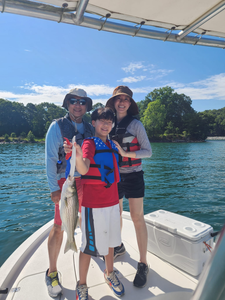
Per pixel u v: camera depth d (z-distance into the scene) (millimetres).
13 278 2031
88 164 1619
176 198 9461
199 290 391
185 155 33031
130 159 2152
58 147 1979
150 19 2184
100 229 1690
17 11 1838
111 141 1972
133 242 2650
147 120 84938
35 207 8602
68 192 1501
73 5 1899
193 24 2232
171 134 85250
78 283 1758
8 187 12680
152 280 1978
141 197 2150
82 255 1766
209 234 2100
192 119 86312
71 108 2137
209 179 14250
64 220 1536
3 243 5562
